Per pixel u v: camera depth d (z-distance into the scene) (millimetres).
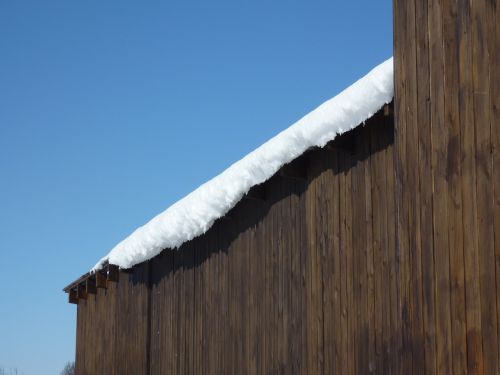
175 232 10562
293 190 8633
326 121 7438
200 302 10477
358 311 7438
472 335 5570
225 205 9320
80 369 15250
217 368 9844
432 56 6102
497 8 5645
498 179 5508
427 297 5941
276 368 8594
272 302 8805
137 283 12648
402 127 6305
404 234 6195
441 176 5926
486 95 5656
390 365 6969
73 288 15641
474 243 5625
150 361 11898
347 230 7699
